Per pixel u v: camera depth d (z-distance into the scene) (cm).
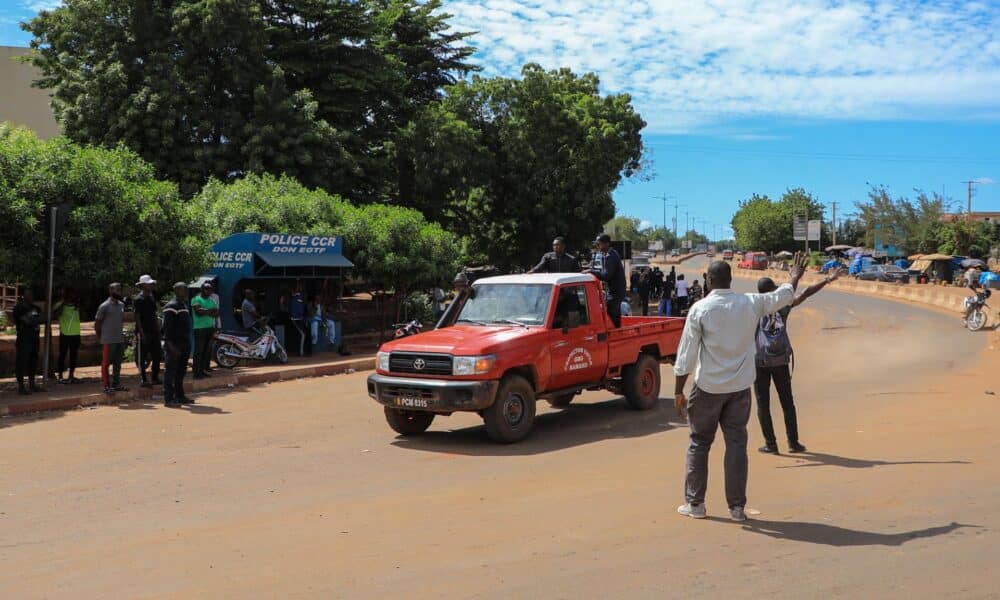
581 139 4025
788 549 544
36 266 1477
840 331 2856
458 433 1062
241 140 2920
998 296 4247
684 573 500
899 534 572
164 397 1377
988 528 582
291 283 2123
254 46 2922
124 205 1563
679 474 786
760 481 750
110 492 762
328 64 3266
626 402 1243
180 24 2798
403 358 1005
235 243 1920
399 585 492
